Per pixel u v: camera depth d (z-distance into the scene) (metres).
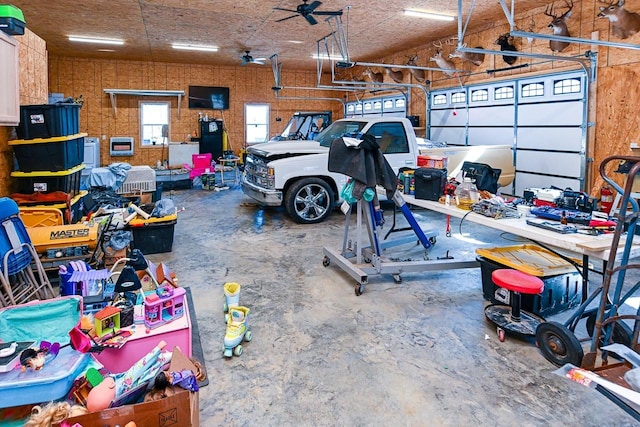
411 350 2.78
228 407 2.20
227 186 10.76
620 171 3.06
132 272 2.67
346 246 4.34
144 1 6.71
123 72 12.43
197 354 2.71
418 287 3.92
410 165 6.70
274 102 14.15
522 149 7.72
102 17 7.68
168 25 8.20
